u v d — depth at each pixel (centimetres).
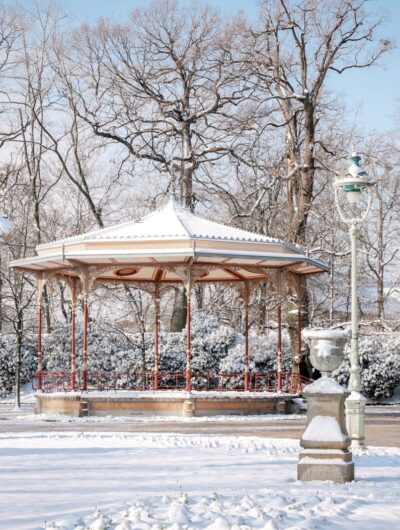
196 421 2873
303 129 5125
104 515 896
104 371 4119
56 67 4922
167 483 1209
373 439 2172
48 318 4997
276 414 3216
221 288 5469
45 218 5447
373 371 4144
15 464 1454
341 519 922
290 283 3544
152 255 2983
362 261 5909
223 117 4916
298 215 4403
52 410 3170
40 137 5038
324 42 4400
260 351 4141
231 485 1198
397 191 5769
